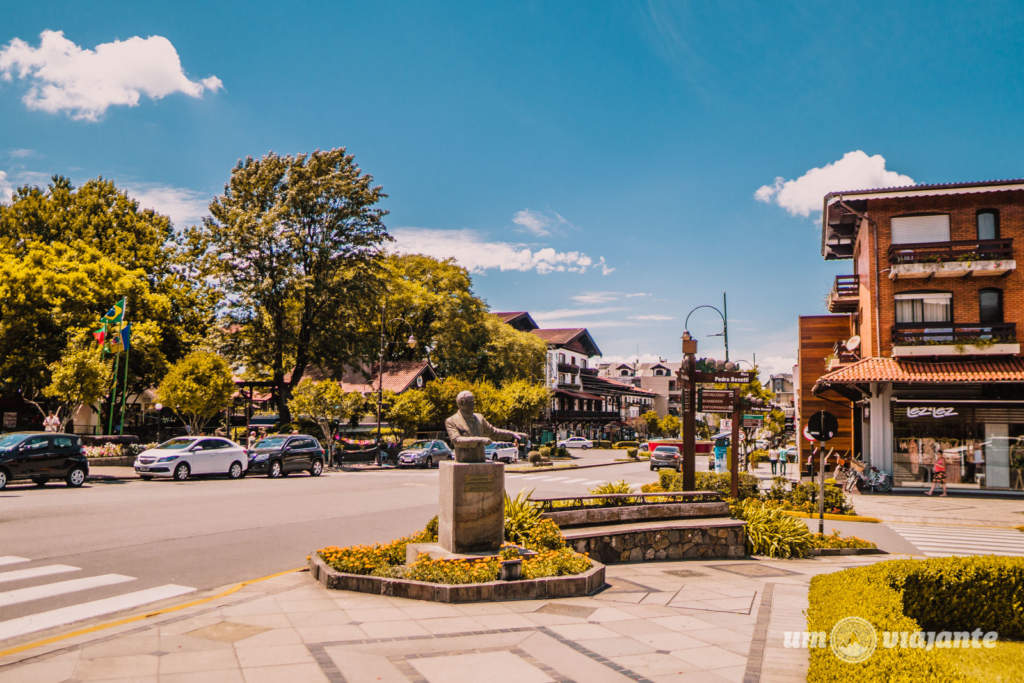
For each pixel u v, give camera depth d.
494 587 8.22
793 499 19.69
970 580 7.70
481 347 62.31
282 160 44.03
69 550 11.23
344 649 6.25
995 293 27.59
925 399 27.14
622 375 122.62
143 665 5.71
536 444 66.00
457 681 5.52
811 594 7.01
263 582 9.16
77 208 41.75
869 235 29.33
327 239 44.09
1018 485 26.00
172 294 44.12
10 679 5.34
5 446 20.16
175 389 34.91
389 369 53.69
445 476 9.80
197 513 15.97
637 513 12.65
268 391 50.88
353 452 40.62
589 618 7.55
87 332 30.84
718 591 9.34
